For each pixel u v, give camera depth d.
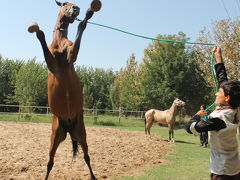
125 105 42.25
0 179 6.38
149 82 32.91
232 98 3.06
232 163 3.05
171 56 32.41
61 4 4.94
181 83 31.47
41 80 33.09
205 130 3.07
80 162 8.51
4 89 43.06
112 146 11.91
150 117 15.84
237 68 19.67
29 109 26.89
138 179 6.73
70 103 4.53
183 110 32.78
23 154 9.11
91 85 55.28
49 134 14.82
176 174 7.35
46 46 4.04
